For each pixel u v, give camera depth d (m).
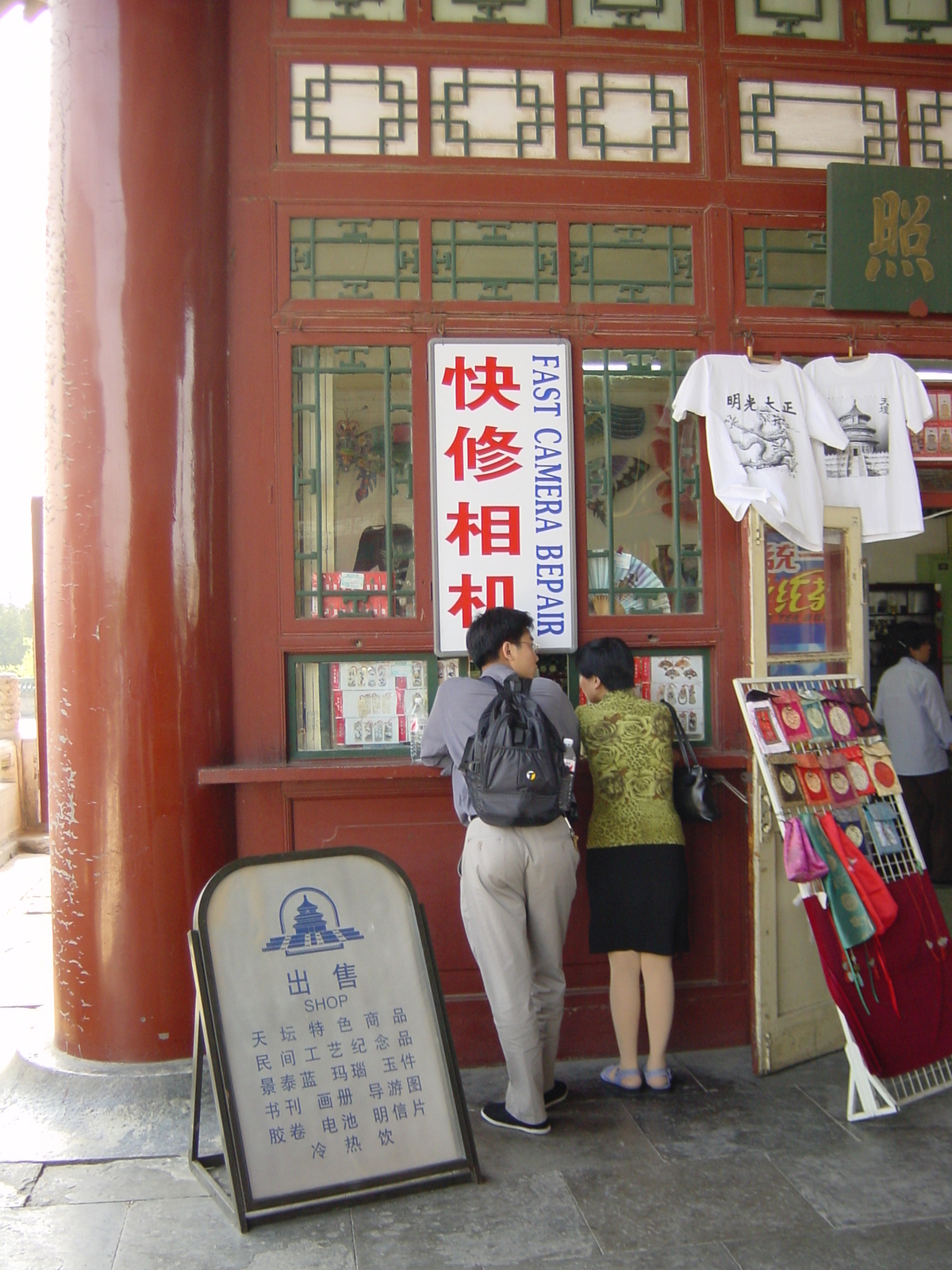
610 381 3.48
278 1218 2.40
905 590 7.09
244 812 3.31
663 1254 2.31
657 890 3.03
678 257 3.54
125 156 3.19
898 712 5.50
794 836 2.95
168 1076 3.11
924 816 5.52
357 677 3.40
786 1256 2.31
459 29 3.47
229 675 3.32
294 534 3.37
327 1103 2.48
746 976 3.46
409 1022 2.59
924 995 3.07
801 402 3.44
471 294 3.45
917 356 3.64
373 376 3.42
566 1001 3.37
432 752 2.99
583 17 3.53
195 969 2.47
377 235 3.43
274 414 3.35
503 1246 2.34
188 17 3.24
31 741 7.41
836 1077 3.21
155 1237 2.39
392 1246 2.34
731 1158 2.72
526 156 3.48
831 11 3.66
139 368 3.18
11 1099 3.07
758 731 3.05
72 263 3.22
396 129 3.44
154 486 3.18
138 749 3.17
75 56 3.23
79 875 3.21
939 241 3.57
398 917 2.65
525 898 2.84
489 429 3.36
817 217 3.59
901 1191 2.56
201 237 3.26
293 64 3.41
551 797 2.75
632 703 3.11
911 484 3.53
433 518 3.33
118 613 3.18
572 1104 3.04
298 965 2.53
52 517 3.28
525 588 3.37
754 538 3.33
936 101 3.71
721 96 3.57
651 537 3.52
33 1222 2.46
